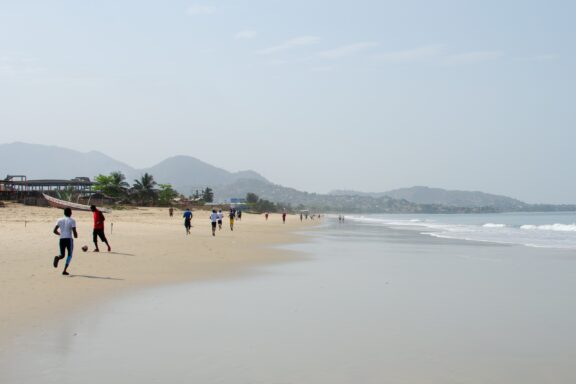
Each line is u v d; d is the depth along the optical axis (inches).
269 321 400.2
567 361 304.8
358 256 992.2
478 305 478.3
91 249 932.6
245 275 670.5
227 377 268.1
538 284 617.6
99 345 322.7
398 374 277.3
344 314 430.0
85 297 475.2
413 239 1658.5
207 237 1472.7
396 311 445.4
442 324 397.7
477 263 868.0
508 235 1979.6
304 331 369.4
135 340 336.5
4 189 3791.8
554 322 408.5
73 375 266.4
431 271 743.7
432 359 305.9
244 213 7219.5
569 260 925.8
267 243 1364.4
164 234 1509.6
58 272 616.7
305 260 895.1
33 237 1097.4
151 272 664.4
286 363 293.4
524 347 334.6
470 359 307.0
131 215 3681.1
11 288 499.2
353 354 313.6
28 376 263.6
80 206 3590.1
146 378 263.9
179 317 408.5
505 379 272.2
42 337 337.7
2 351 306.0
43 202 3614.7
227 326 381.1
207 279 622.8
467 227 3216.0
